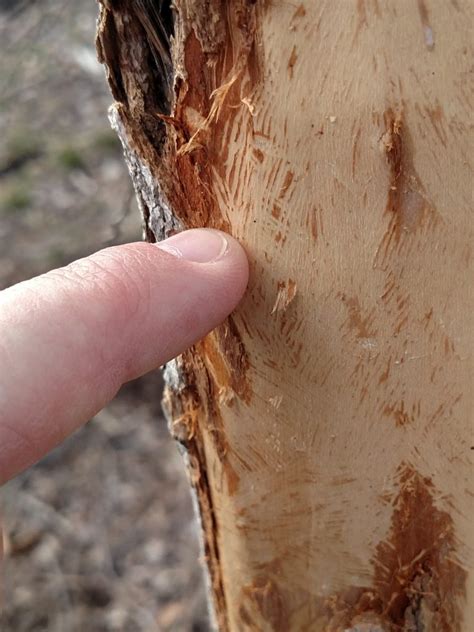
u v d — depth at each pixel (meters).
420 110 0.08
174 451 0.34
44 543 0.31
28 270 0.42
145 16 0.10
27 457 0.10
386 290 0.10
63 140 0.50
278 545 0.12
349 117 0.09
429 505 0.11
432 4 0.08
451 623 0.12
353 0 0.08
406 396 0.10
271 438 0.11
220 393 0.11
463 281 0.09
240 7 0.09
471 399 0.10
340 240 0.09
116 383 0.11
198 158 0.10
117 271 0.10
